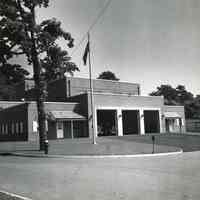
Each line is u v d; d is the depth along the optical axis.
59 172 14.75
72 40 28.58
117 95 51.22
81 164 18.27
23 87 63.38
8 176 13.64
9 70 28.41
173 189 10.16
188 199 8.67
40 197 9.35
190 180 11.90
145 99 54.88
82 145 31.95
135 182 11.60
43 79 28.72
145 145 32.00
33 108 44.50
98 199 8.95
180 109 61.81
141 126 53.56
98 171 14.89
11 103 52.47
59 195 9.59
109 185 11.11
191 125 68.81
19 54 27.95
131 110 54.09
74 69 29.00
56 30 28.06
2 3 25.91
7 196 8.98
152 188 10.37
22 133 45.22
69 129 47.78
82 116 48.16
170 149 28.41
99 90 59.12
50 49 27.94
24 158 23.03
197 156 22.86
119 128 50.81
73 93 54.62
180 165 16.89
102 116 56.31
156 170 14.93
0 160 21.33
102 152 25.83
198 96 99.56
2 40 26.70
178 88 106.31
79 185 11.23
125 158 22.53
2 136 51.28
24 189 10.62
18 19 26.83
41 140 28.61
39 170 15.57
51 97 57.19
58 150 27.81
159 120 56.34
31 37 27.58
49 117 44.59
